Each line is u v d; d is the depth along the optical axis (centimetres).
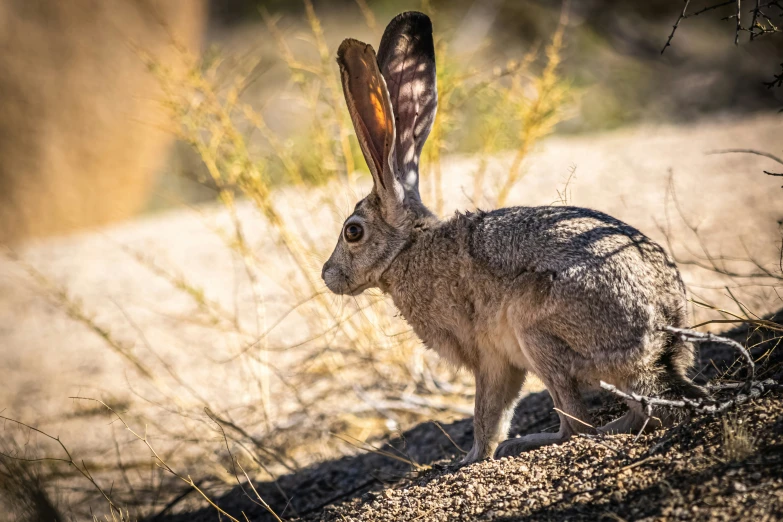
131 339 1427
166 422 1126
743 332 891
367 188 1498
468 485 635
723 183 1645
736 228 1343
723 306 1029
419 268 795
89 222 2517
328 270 852
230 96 1223
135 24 3142
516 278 714
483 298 745
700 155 1919
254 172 1152
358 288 847
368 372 1159
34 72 2978
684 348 684
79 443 1089
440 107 1116
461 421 980
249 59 1769
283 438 1027
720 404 593
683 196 1577
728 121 2488
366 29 3325
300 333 1309
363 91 798
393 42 840
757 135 2066
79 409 1196
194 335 1401
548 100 1177
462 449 890
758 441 538
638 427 680
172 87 1206
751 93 2870
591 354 678
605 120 2839
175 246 1897
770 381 598
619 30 3309
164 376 1269
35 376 1338
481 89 1228
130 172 2680
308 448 996
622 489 545
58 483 979
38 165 2697
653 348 668
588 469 590
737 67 3005
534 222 729
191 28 3300
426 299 792
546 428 838
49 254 2072
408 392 1091
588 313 673
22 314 1647
